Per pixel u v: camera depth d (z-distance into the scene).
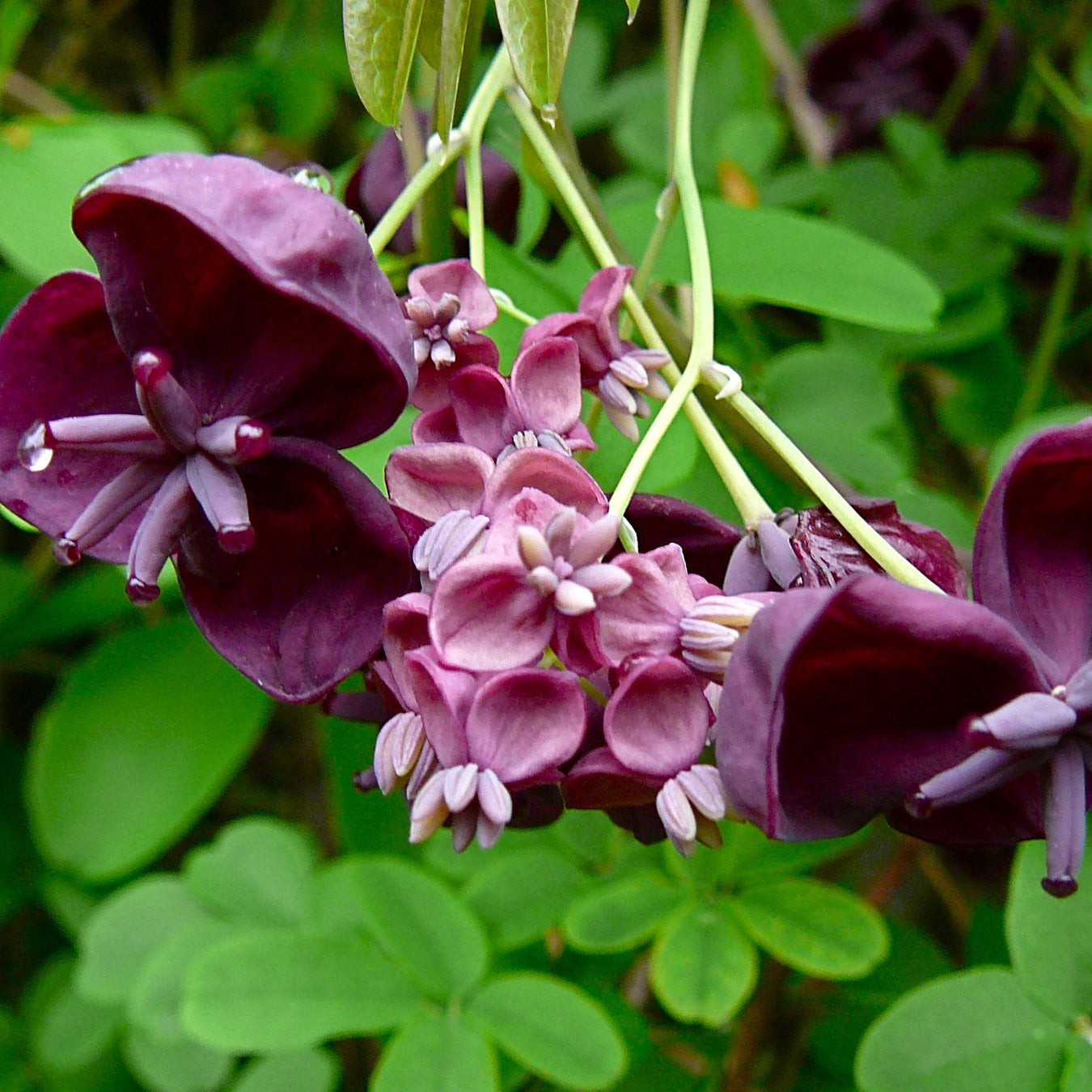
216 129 0.26
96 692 0.20
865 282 0.16
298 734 0.26
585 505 0.11
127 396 0.12
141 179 0.11
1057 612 0.11
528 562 0.11
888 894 0.20
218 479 0.11
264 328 0.11
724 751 0.11
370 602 0.12
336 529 0.12
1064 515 0.11
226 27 0.30
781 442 0.12
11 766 0.24
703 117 0.23
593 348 0.13
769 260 0.16
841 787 0.11
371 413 0.12
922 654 0.11
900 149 0.21
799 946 0.15
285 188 0.11
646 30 0.27
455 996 0.15
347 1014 0.15
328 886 0.17
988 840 0.11
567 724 0.11
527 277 0.16
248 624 0.12
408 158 0.15
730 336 0.19
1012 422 0.20
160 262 0.11
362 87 0.12
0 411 0.12
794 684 0.11
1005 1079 0.13
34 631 0.22
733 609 0.11
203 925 0.17
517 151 0.17
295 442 0.11
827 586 0.12
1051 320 0.20
